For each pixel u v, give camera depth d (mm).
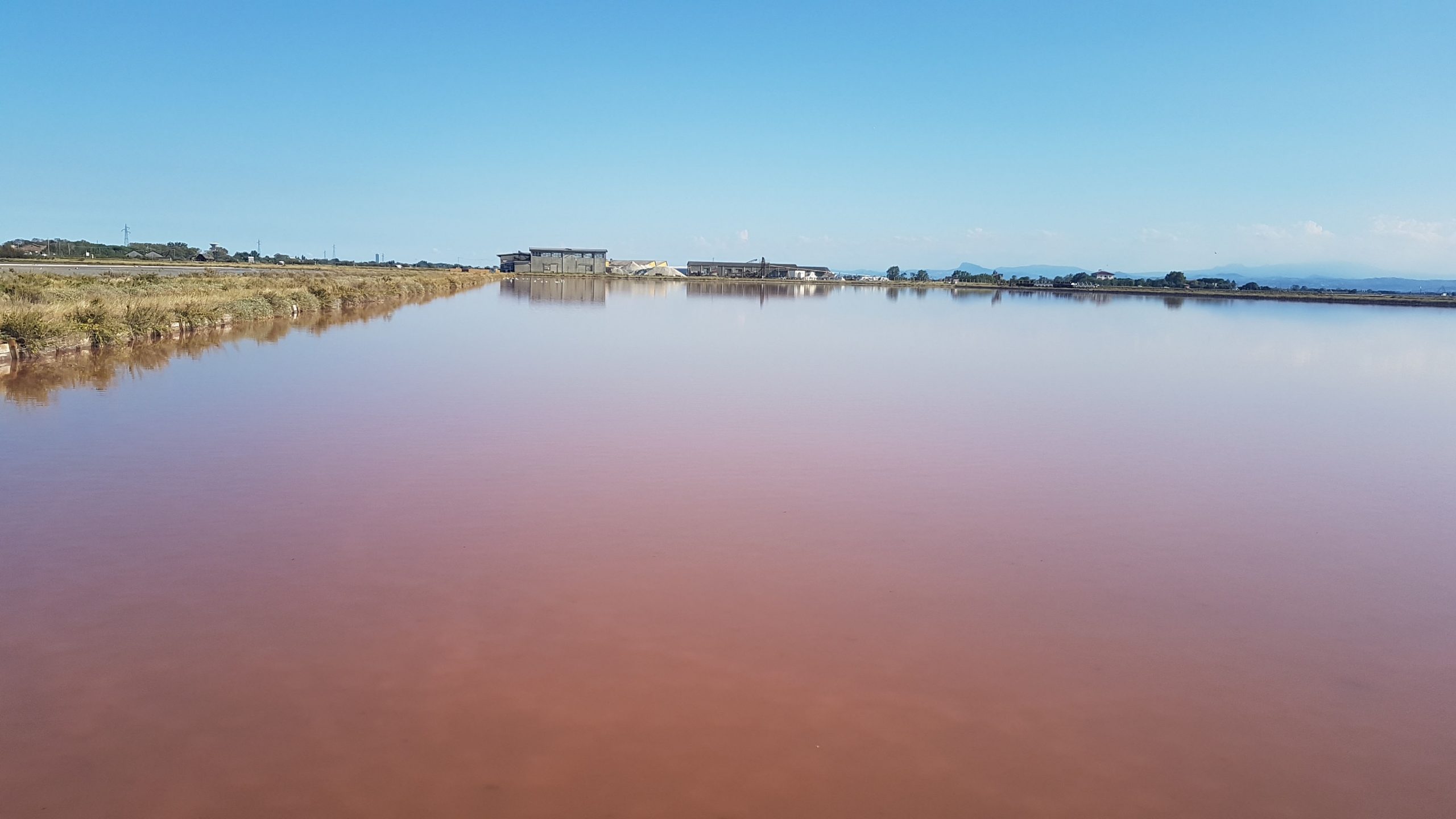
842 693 3625
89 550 5074
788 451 8242
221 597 4426
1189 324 34531
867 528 5859
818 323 29219
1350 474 8078
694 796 2918
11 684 3541
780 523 5918
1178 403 12266
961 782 3043
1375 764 3260
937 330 26688
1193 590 4926
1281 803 2996
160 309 17703
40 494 6195
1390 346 25172
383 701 3457
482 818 2781
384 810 2809
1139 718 3520
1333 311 55062
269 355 14992
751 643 4059
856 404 11180
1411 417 11672
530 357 15984
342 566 4887
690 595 4598
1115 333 27219
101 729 3236
